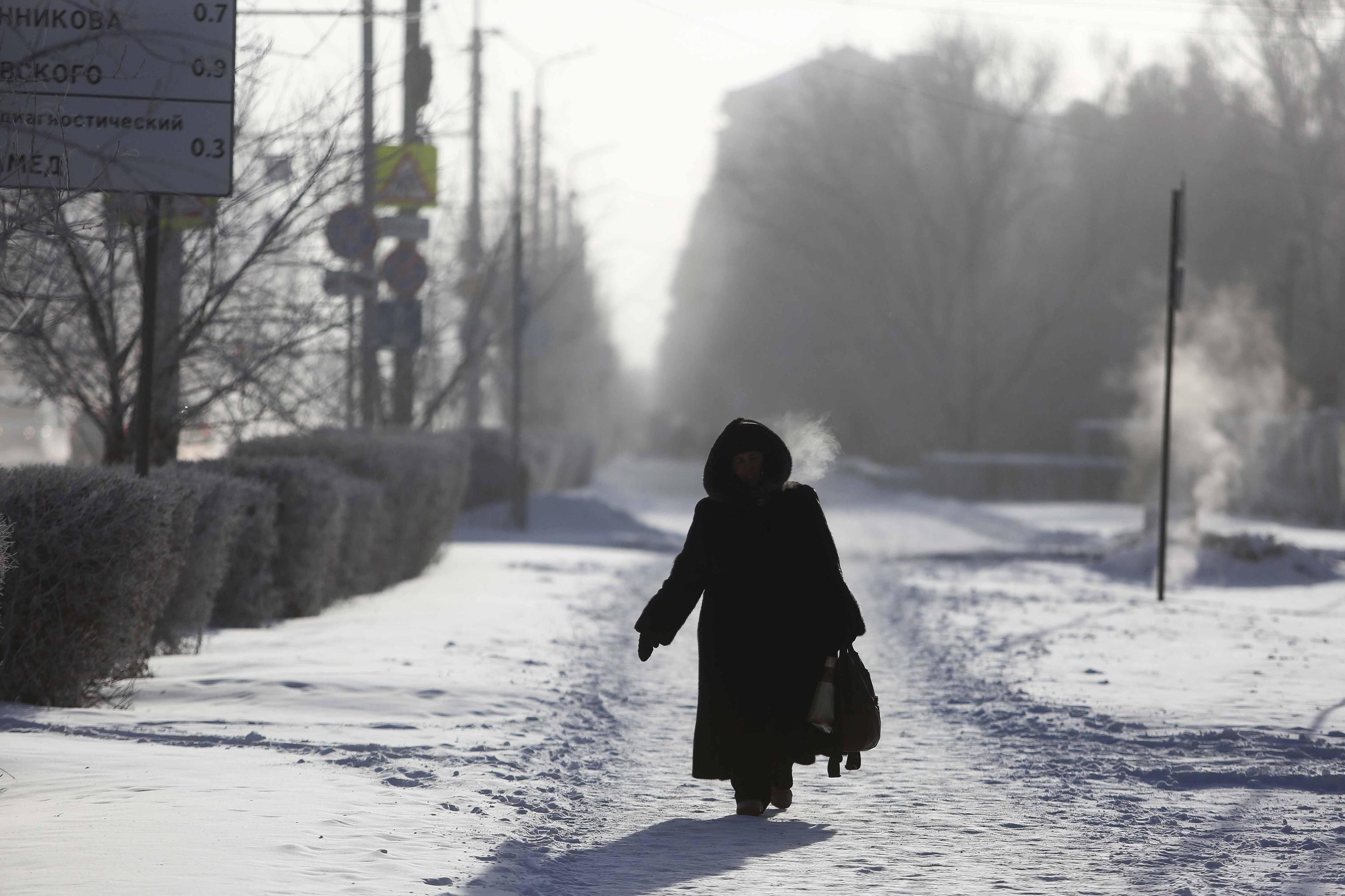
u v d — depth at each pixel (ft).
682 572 74.64
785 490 75.25
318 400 175.01
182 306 150.30
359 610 162.81
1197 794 78.64
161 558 99.40
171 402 152.87
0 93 84.38
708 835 69.15
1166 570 222.48
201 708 98.02
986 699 110.73
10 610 93.40
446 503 216.33
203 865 56.80
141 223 123.44
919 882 59.98
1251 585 220.84
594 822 71.97
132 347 147.64
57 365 151.33
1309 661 130.82
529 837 66.95
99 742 83.10
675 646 146.20
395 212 220.23
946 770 86.17
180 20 104.47
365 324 201.36
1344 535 325.62
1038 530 353.31
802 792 80.07
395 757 82.94
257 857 58.44
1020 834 69.21
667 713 107.76
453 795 73.26
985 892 58.44
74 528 93.61
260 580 143.84
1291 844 66.69
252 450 166.81
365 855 59.82
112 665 98.43
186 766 76.28
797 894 57.88
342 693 103.50
